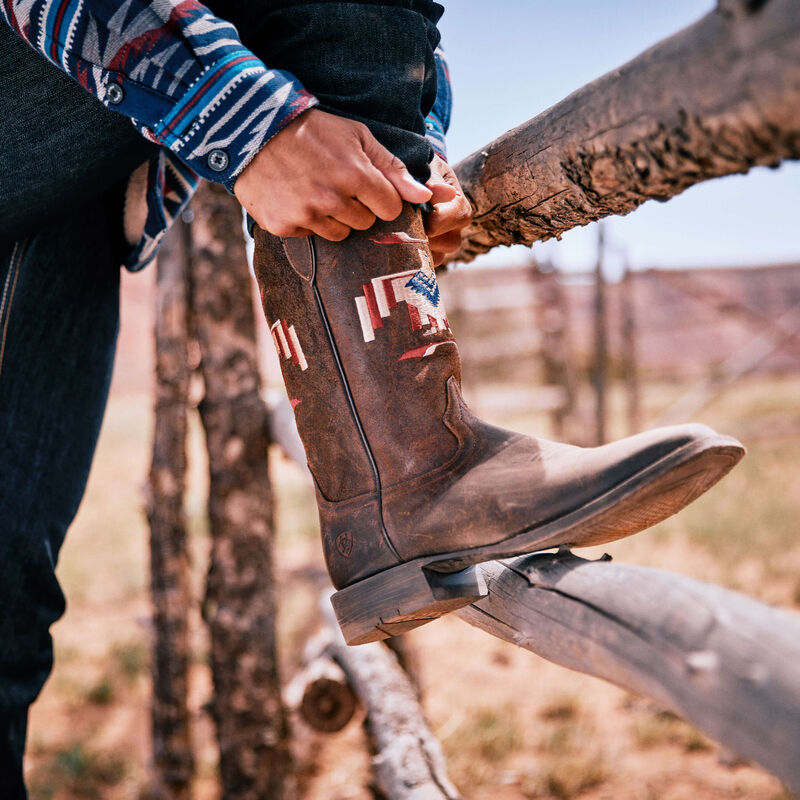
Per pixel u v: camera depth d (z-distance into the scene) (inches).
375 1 32.6
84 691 133.4
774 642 18.5
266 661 86.4
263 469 87.4
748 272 574.6
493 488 29.7
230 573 85.9
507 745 110.7
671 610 21.3
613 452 27.5
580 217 34.7
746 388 588.7
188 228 89.0
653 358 644.7
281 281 34.7
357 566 33.4
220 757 86.8
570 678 135.0
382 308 32.4
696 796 97.3
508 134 36.9
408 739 68.1
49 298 42.1
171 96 30.4
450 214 35.3
